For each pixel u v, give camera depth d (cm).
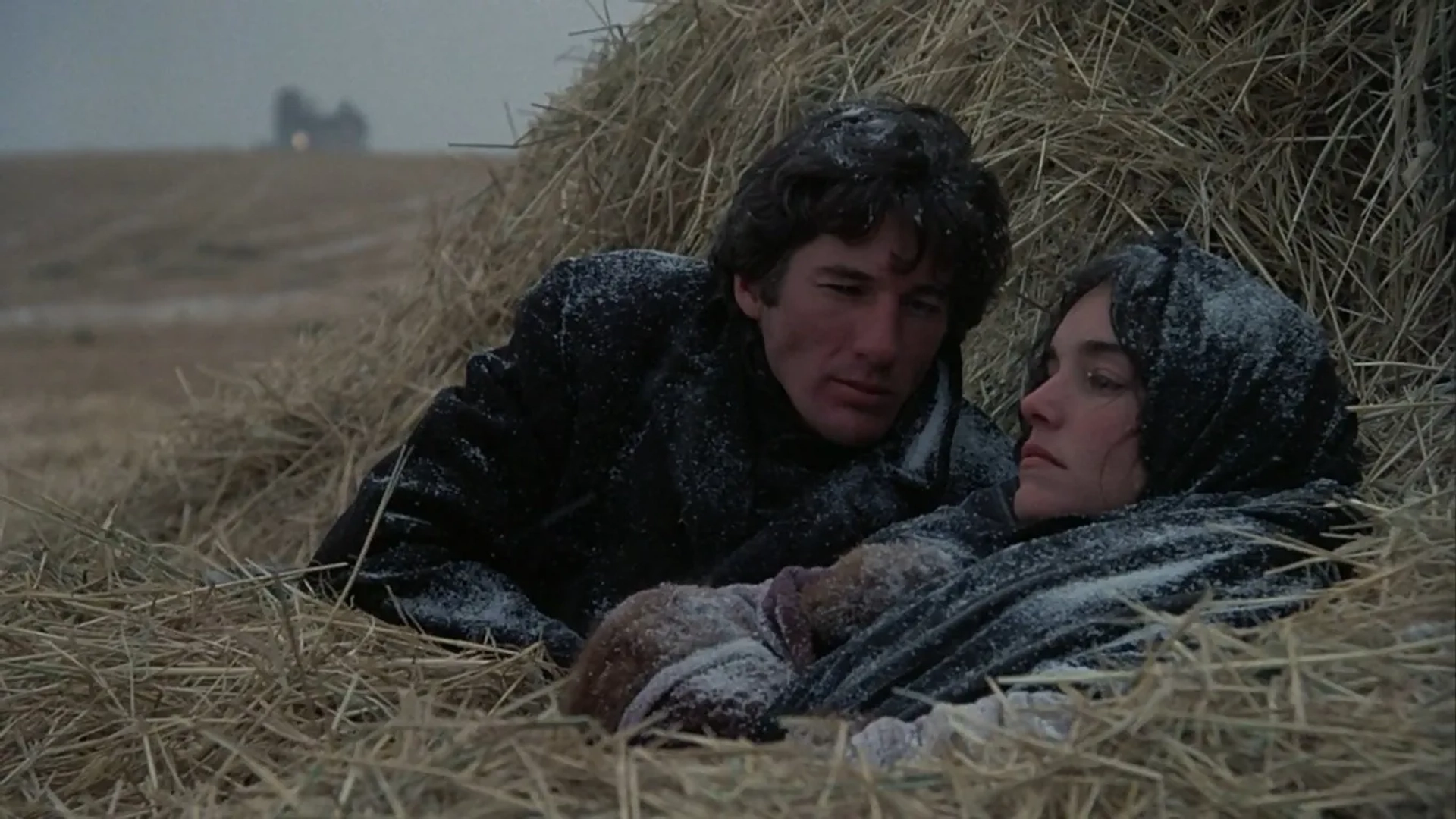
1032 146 416
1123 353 270
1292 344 271
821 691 250
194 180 1634
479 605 326
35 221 1488
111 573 367
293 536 501
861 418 311
